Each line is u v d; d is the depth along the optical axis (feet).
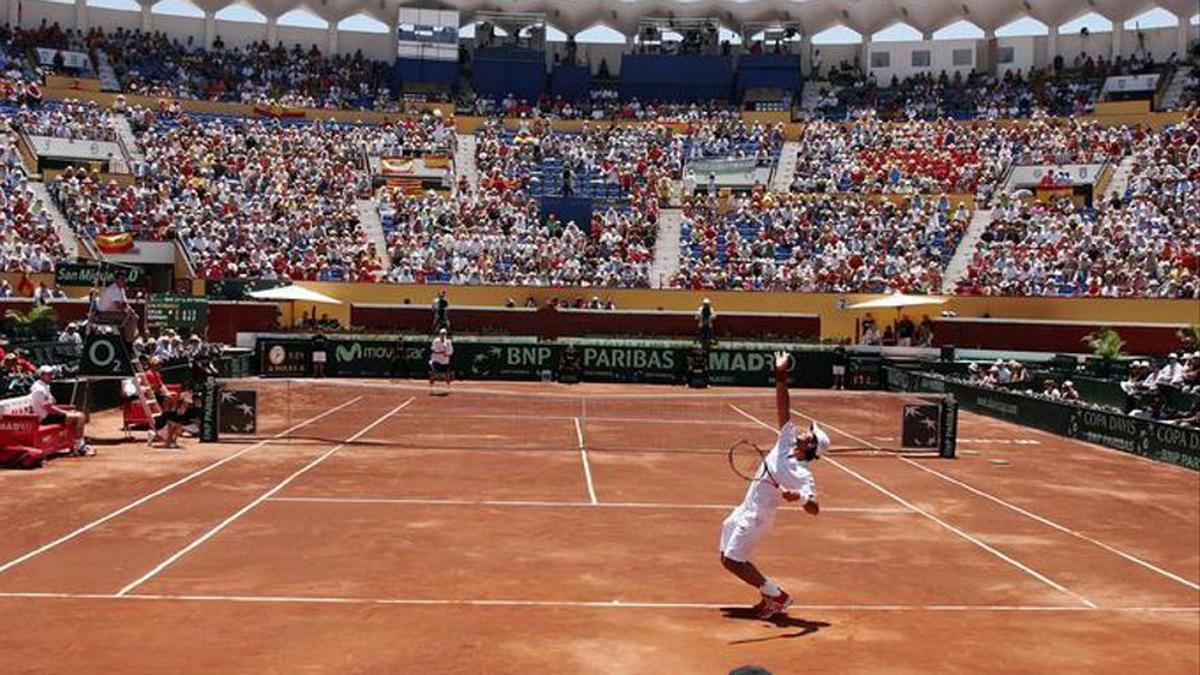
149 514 55.98
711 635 37.70
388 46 243.40
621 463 78.43
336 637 36.52
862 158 199.82
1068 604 43.88
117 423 93.56
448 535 53.01
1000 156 193.57
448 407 115.75
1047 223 171.63
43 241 154.71
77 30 220.43
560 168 202.28
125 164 180.96
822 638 37.83
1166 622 41.65
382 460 76.89
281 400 119.55
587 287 165.78
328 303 159.63
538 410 115.03
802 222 181.06
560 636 37.17
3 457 69.46
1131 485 75.00
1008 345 157.58
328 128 206.69
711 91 235.40
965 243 175.22
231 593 41.68
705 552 50.62
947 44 236.43
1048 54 230.27
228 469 71.10
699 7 244.83
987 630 39.70
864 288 166.50
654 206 188.24
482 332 162.20
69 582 42.57
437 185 197.06
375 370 147.33
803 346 149.38
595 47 248.11
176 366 108.17
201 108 205.98
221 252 165.58
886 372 146.72
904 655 36.17
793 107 228.22
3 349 96.12
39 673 32.30
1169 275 155.22
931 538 55.67
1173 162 177.47
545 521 57.06
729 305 165.07
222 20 233.76
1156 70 214.69
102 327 87.20
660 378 148.46
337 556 48.06
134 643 35.35
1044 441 98.58
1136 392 103.81
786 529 56.85
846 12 239.50
